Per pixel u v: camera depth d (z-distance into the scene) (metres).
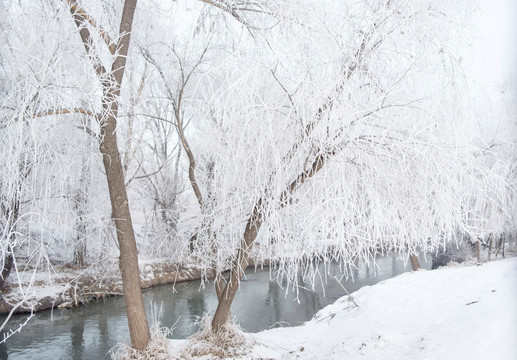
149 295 14.86
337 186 5.17
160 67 9.73
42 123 6.11
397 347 5.78
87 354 9.24
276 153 5.30
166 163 15.85
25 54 5.84
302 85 5.46
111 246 12.70
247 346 7.08
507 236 16.38
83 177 9.97
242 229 6.98
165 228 13.55
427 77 5.86
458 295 7.82
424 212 5.53
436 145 5.21
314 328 8.82
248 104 4.99
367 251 5.46
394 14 5.45
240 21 7.22
